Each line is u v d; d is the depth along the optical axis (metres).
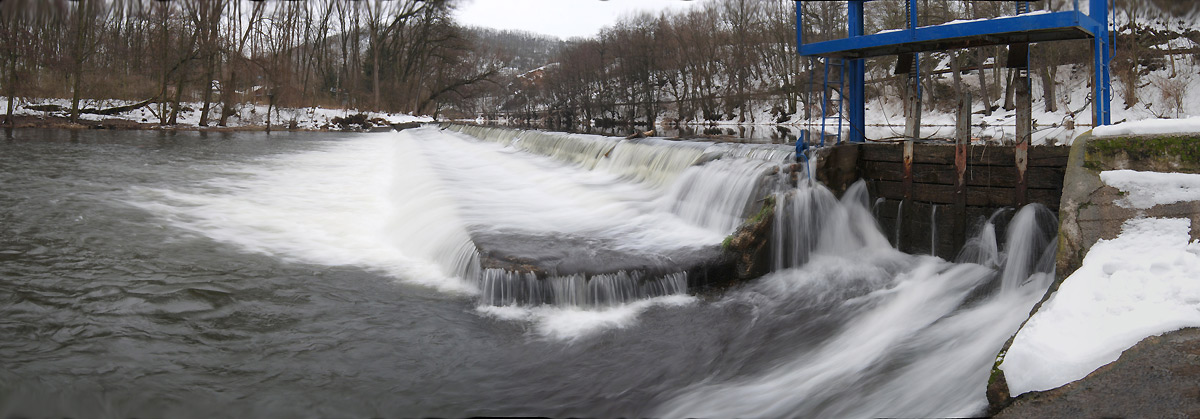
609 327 7.90
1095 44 9.62
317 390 6.20
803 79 63.22
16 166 19.53
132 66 49.12
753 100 75.25
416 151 27.11
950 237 10.46
